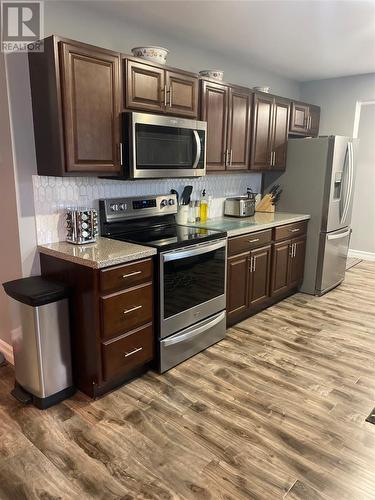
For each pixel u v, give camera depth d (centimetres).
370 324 343
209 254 281
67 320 229
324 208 394
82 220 244
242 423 210
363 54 364
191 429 205
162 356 256
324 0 244
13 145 222
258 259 342
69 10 245
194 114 295
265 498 163
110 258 215
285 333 323
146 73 253
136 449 190
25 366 225
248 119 352
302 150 399
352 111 461
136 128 244
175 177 281
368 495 165
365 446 194
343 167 402
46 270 243
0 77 217
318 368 269
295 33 306
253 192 434
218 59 365
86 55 218
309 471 177
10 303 225
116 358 230
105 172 242
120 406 225
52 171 225
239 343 304
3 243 251
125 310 229
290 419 214
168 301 254
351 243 588
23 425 208
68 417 214
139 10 260
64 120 213
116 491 166
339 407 226
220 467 179
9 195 234
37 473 175
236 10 260
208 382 250
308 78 470
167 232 290
